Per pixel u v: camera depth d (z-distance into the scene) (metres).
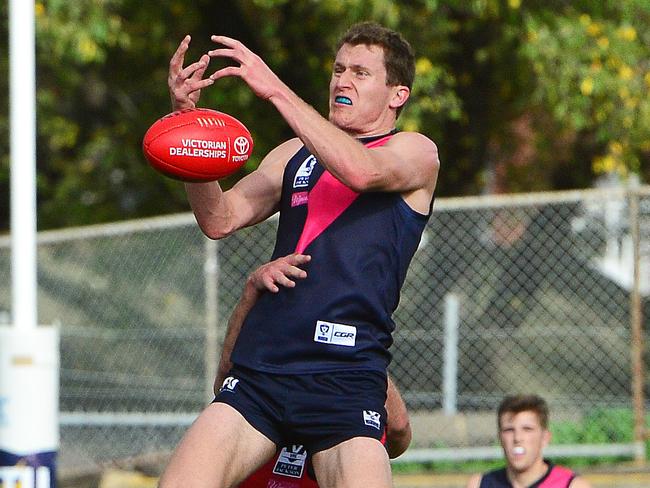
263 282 16.58
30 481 27.72
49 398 28.09
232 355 16.84
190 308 44.97
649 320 45.09
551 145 54.19
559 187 57.72
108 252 45.88
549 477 28.88
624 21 49.28
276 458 17.02
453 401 42.41
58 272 46.31
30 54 29.42
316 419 16.25
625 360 44.16
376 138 17.16
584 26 47.38
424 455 41.28
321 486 16.31
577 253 43.84
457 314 42.94
